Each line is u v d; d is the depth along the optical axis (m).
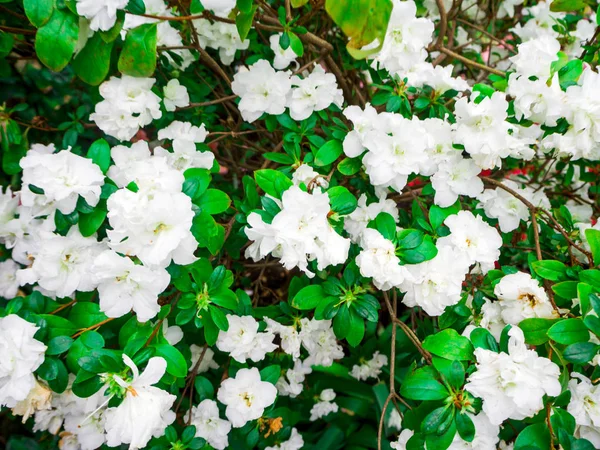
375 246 0.33
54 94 0.63
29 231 0.45
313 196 0.31
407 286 0.35
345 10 0.27
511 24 0.66
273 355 0.47
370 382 0.60
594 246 0.33
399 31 0.40
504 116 0.35
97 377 0.31
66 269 0.36
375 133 0.35
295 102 0.41
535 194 0.46
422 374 0.31
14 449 0.56
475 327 0.34
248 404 0.39
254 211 0.33
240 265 0.53
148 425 0.28
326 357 0.48
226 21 0.37
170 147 0.46
